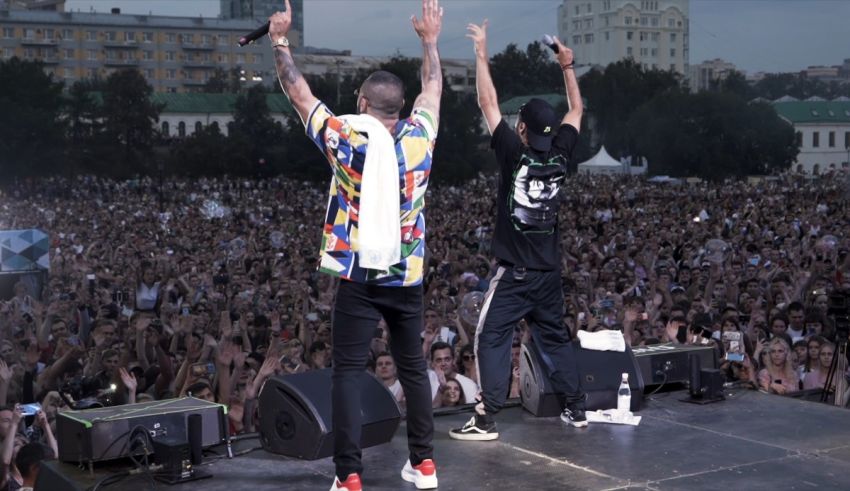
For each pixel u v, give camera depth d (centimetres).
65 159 5703
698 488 342
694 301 1096
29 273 1294
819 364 782
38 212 3272
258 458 385
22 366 800
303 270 1470
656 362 493
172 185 5719
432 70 339
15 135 5459
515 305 414
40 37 11938
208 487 350
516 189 412
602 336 471
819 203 3109
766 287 1241
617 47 14100
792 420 440
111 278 1431
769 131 6406
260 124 6919
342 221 309
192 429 369
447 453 389
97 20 12238
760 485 345
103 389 725
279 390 386
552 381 439
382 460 381
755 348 897
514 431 424
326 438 375
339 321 322
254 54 13050
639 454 385
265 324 998
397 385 718
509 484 348
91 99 6731
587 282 1273
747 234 2033
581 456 383
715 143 6344
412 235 317
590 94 8019
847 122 10025
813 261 1367
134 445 364
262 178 6500
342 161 302
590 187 4725
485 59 419
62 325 954
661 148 6500
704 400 475
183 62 12750
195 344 798
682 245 1811
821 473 360
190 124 9300
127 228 2555
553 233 421
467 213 2911
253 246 1977
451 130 5200
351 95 5497
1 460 548
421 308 332
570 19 14888
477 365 414
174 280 1376
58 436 381
